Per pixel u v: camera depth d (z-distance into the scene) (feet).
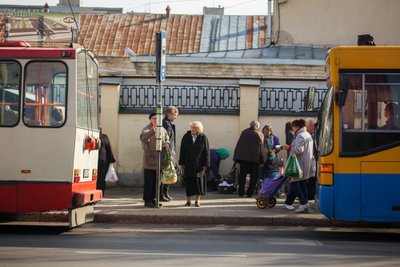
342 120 41.29
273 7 82.07
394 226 48.14
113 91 67.46
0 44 43.96
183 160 52.75
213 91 68.08
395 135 41.01
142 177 67.56
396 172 40.88
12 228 45.55
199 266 31.07
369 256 35.01
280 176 52.26
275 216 48.19
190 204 53.26
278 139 62.03
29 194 41.39
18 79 41.88
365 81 41.37
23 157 41.57
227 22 129.39
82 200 41.70
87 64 44.68
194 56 69.87
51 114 41.70
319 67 67.10
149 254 34.32
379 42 78.84
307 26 79.97
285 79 67.62
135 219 48.11
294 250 36.76
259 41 121.49
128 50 73.00
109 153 58.85
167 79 68.49
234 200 57.52
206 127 67.46
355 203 41.09
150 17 131.95
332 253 35.94
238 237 42.01
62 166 41.45
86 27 128.16
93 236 41.57
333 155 41.32
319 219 47.80
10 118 41.78
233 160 63.87
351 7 79.25
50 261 31.86
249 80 67.10
